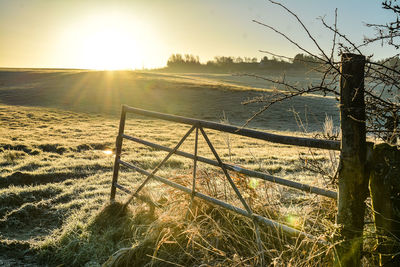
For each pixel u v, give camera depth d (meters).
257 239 2.90
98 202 5.44
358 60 2.07
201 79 81.19
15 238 4.11
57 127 23.28
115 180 5.09
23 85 53.28
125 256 3.28
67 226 4.18
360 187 2.16
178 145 3.95
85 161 9.94
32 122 25.64
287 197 4.46
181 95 48.94
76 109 35.81
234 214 3.43
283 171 8.14
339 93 2.24
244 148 15.72
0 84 53.84
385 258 2.15
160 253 3.25
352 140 2.12
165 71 170.75
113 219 4.31
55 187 6.46
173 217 3.63
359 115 2.11
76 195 6.02
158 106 41.75
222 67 159.62
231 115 36.97
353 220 2.17
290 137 2.67
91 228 4.10
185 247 3.31
